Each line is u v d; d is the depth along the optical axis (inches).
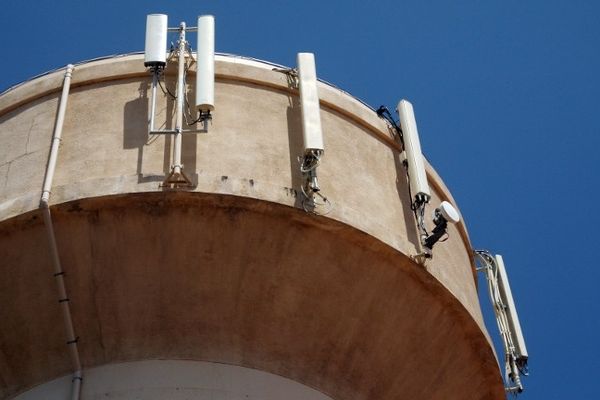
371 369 809.5
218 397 758.5
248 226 754.8
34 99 834.2
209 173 757.9
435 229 789.9
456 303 801.6
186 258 761.6
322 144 777.6
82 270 762.8
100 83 826.8
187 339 777.6
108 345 776.9
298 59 845.8
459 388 850.1
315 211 753.6
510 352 872.3
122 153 772.0
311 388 792.3
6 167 789.9
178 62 824.3
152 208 745.6
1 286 767.7
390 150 859.4
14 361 783.7
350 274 778.8
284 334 784.9
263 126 802.8
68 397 762.8
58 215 745.6
